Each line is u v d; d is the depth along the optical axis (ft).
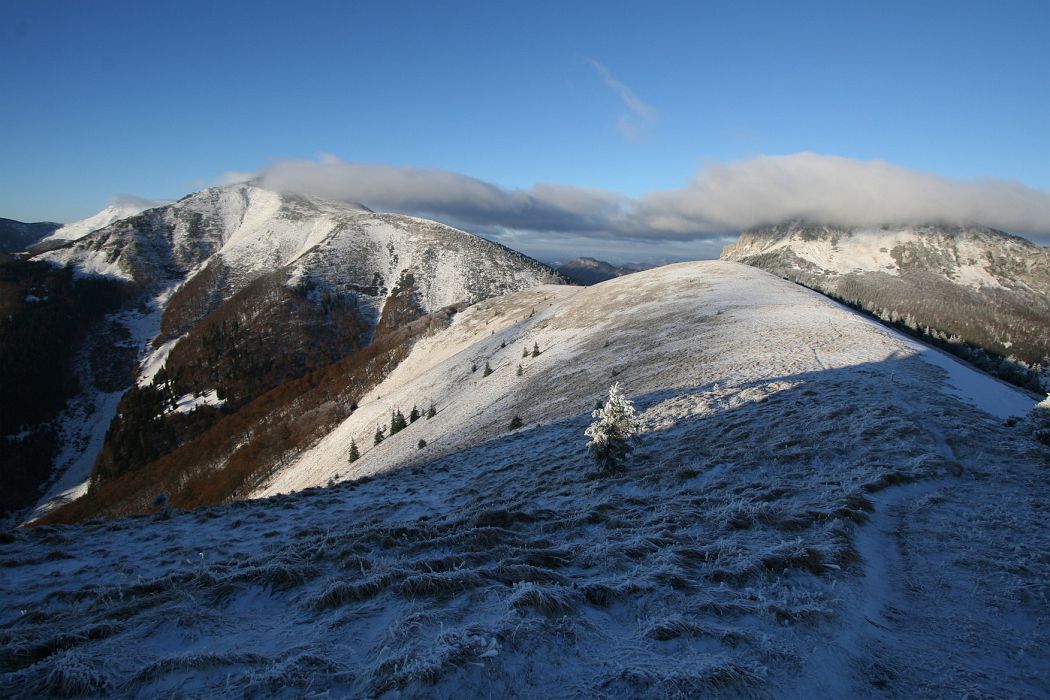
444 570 26.22
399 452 160.97
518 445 101.14
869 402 64.54
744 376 99.55
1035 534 30.86
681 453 62.90
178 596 24.38
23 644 19.45
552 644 17.97
